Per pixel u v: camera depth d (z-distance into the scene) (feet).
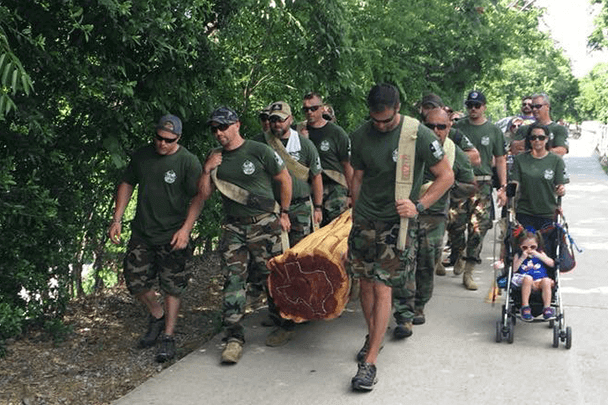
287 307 17.90
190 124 21.24
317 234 19.49
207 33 20.52
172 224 18.15
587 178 64.95
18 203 16.56
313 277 17.42
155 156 18.06
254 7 22.62
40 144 17.16
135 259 18.35
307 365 17.21
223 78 21.63
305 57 24.64
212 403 15.01
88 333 20.01
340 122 30.45
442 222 19.93
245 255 17.90
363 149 15.93
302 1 23.32
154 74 18.16
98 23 16.10
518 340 18.97
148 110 18.57
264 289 19.54
